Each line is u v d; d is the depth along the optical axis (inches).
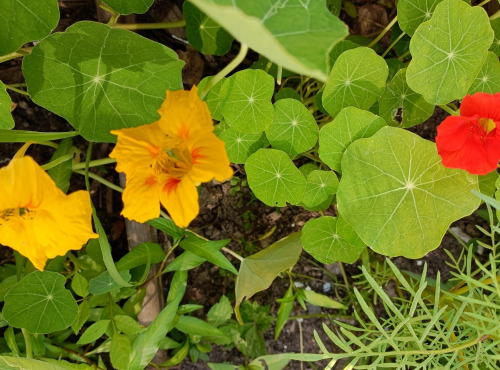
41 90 9.9
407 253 10.7
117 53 9.9
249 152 11.6
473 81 10.8
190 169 8.3
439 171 10.4
